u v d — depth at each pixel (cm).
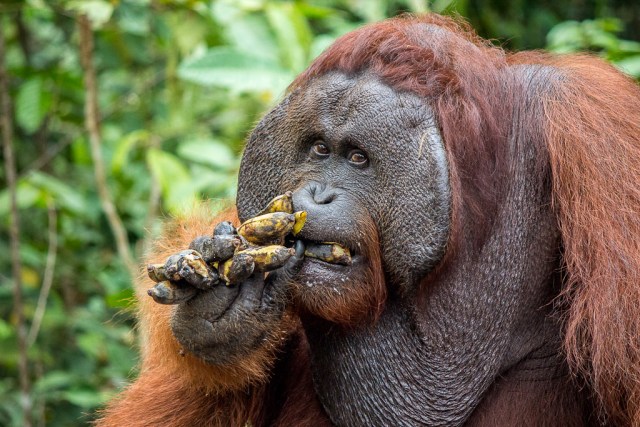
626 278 476
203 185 922
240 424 577
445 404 519
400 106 494
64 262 1074
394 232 493
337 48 520
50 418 968
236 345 482
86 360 1008
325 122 504
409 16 593
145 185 1102
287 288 488
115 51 1123
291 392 580
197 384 546
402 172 489
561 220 502
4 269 1056
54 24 1184
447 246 488
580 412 526
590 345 489
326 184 500
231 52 880
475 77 516
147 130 1095
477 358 516
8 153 927
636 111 527
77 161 1112
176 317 489
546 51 620
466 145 500
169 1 970
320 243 490
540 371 527
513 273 512
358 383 526
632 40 1406
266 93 1009
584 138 498
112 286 991
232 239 460
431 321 511
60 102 1137
